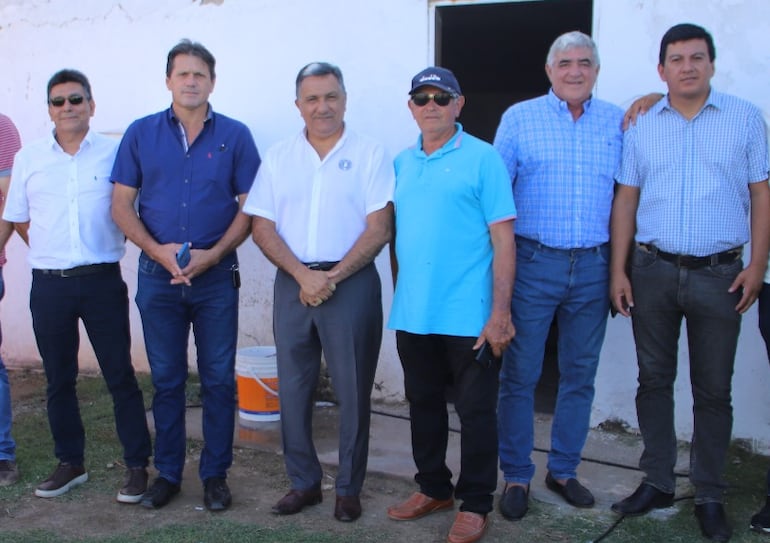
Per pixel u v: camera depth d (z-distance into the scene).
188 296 3.28
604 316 3.30
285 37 4.64
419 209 3.00
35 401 4.83
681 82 2.94
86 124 3.36
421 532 3.16
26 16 5.16
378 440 4.14
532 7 5.63
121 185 3.29
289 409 3.29
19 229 3.60
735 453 3.95
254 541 3.07
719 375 3.08
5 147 3.66
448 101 2.94
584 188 3.15
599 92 4.07
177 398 3.41
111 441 4.11
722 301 3.03
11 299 5.48
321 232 3.13
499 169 2.98
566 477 3.44
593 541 3.07
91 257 3.35
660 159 3.06
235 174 3.32
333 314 3.14
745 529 3.15
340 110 3.10
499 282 2.97
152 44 4.93
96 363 5.37
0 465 3.62
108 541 3.07
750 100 3.82
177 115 3.24
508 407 3.32
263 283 4.89
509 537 3.11
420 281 3.01
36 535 3.13
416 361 3.14
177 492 3.50
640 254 3.15
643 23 3.96
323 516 3.30
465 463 3.08
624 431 4.24
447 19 6.15
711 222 2.99
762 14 3.76
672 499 3.34
